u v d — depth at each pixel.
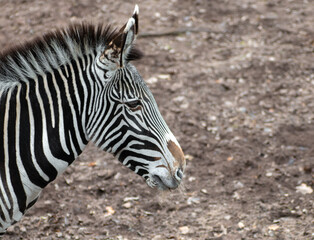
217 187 9.12
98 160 9.84
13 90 5.11
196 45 14.17
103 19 14.91
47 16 14.95
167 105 11.54
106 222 8.24
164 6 16.16
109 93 5.06
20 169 5.07
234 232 7.95
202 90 12.13
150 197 8.88
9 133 5.04
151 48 13.93
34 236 7.87
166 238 7.87
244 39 14.51
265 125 10.86
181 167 5.45
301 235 7.75
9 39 13.67
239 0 16.75
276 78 12.62
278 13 15.98
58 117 5.11
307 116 11.16
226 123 10.97
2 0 15.86
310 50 13.92
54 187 9.02
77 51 5.17
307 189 8.95
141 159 5.27
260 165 9.68
